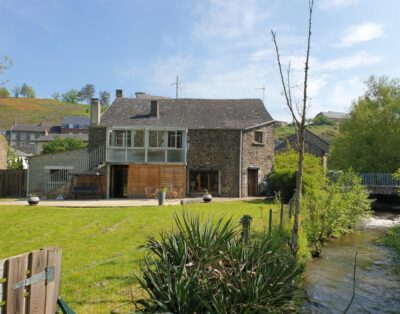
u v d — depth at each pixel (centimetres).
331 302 825
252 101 3241
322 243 1441
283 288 477
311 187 1938
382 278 1003
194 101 3234
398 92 3981
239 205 2061
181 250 501
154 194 2681
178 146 2867
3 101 13212
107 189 2706
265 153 2988
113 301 614
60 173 2778
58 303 383
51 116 12419
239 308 428
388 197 3189
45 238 1139
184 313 429
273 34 629
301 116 609
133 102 3192
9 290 317
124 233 1212
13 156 4822
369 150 3956
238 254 497
